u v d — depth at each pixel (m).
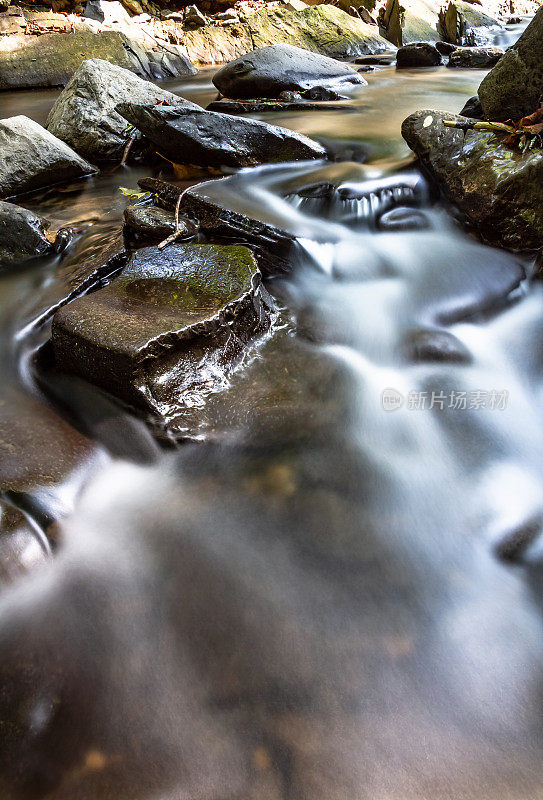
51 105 4.45
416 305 2.42
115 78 3.42
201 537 1.78
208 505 1.89
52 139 3.14
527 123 2.57
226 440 2.06
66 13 5.79
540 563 1.69
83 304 2.23
